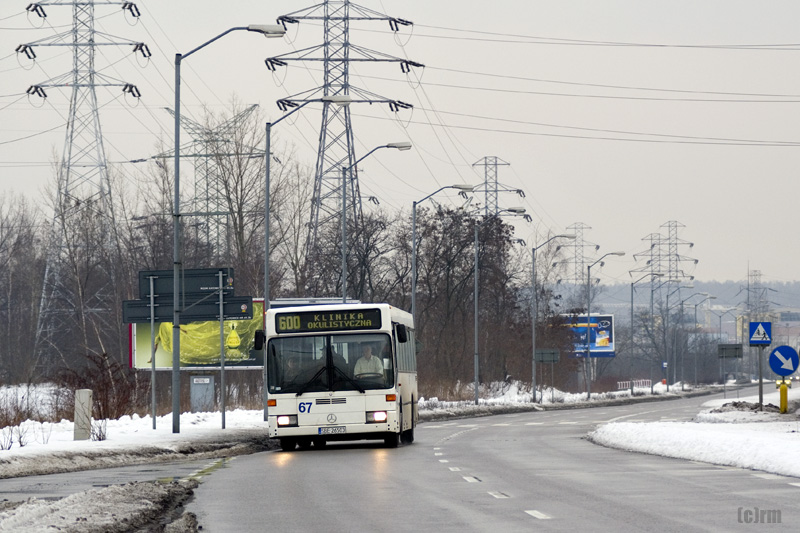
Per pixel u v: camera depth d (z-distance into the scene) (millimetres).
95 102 181625
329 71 172625
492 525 34281
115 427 100562
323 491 47125
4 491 49625
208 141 190250
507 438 96000
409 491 46281
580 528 33125
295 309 80688
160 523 36531
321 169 175625
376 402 79375
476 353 187875
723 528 32500
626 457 67000
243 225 198125
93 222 196875
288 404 79688
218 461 71062
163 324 155875
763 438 66750
